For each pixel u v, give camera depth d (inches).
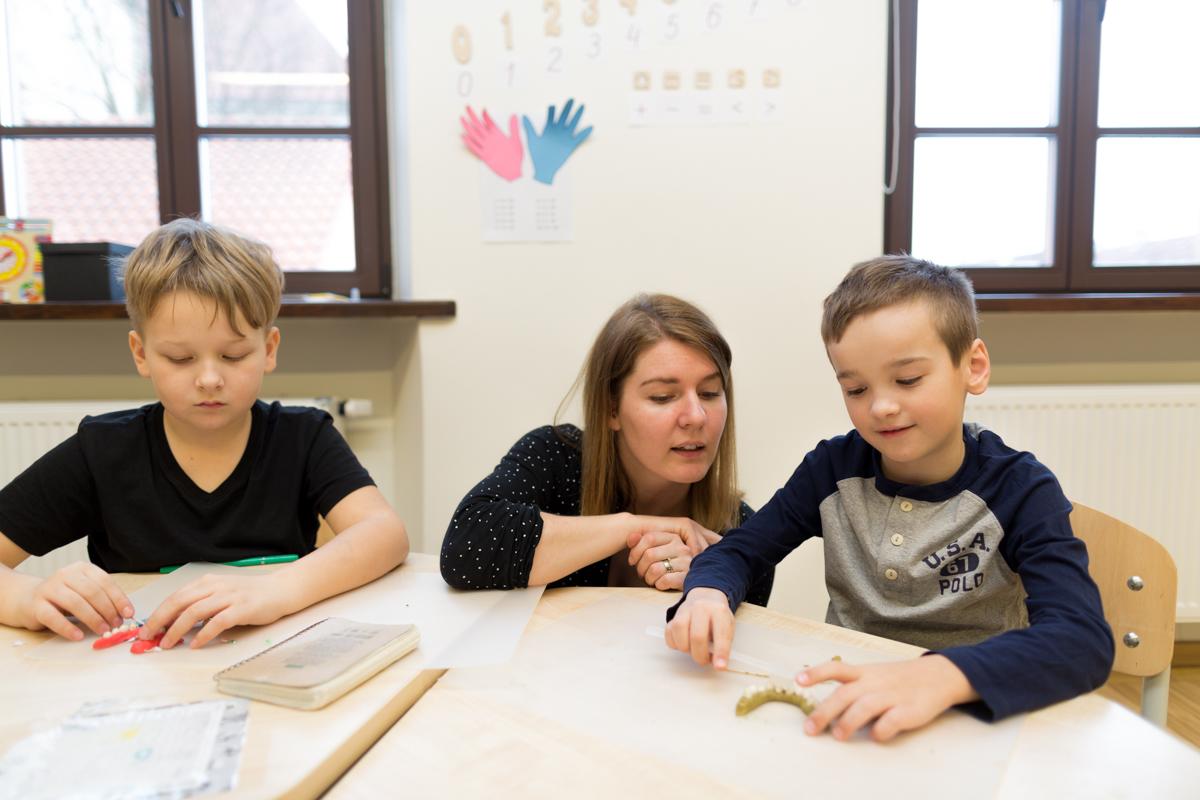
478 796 17.2
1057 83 77.3
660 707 21.8
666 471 39.4
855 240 72.9
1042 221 79.4
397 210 77.1
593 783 17.8
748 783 18.0
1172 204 79.6
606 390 41.9
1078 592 26.7
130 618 28.4
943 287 32.3
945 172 78.2
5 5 73.9
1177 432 74.2
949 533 32.9
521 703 22.0
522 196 70.9
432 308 70.1
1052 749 19.7
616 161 71.2
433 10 68.9
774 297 73.0
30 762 18.0
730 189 71.9
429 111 69.7
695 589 29.7
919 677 21.6
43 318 66.9
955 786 17.9
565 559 33.9
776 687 22.5
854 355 32.0
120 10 74.2
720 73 70.8
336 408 76.3
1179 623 79.9
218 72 75.2
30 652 25.7
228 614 26.9
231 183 76.3
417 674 23.5
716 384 40.0
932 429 31.6
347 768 19.3
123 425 41.1
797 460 74.2
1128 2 77.0
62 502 39.6
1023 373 80.0
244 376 37.3
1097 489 74.3
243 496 41.1
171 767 17.7
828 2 70.7
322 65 76.0
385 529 36.0
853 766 18.8
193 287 35.2
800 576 74.5
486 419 72.5
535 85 70.1
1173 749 19.7
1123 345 79.9
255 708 20.9
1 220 68.4
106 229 75.7
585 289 71.9
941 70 77.3
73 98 75.0
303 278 77.0
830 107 71.7
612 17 69.9
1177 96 78.3
